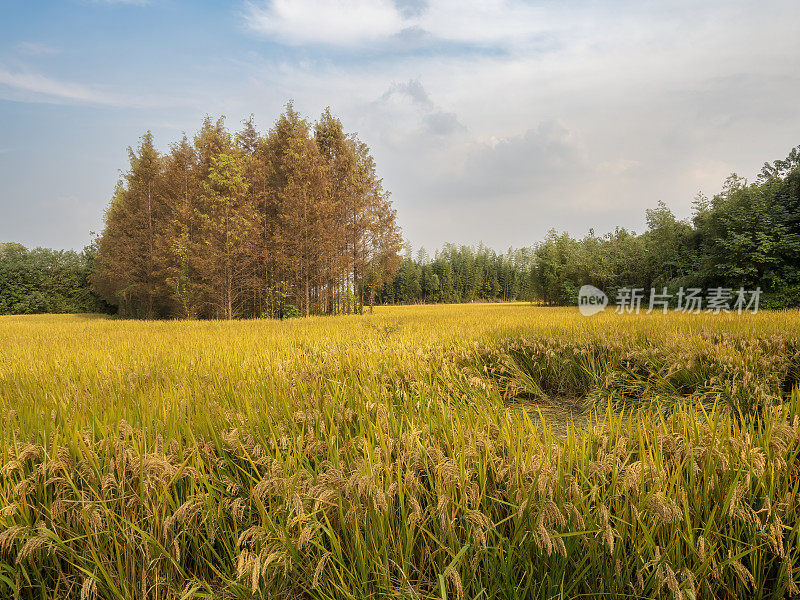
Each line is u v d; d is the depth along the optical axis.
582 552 1.77
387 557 1.77
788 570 1.68
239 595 1.80
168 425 2.59
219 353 6.00
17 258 51.06
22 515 2.01
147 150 32.12
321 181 25.50
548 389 6.20
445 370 4.61
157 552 1.88
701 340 6.15
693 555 1.72
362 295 29.78
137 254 31.89
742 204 19.52
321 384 3.79
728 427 2.18
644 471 1.90
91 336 10.39
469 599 1.71
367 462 2.01
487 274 86.94
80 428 2.61
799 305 16.81
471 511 1.72
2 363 6.15
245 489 2.20
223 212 23.11
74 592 1.98
